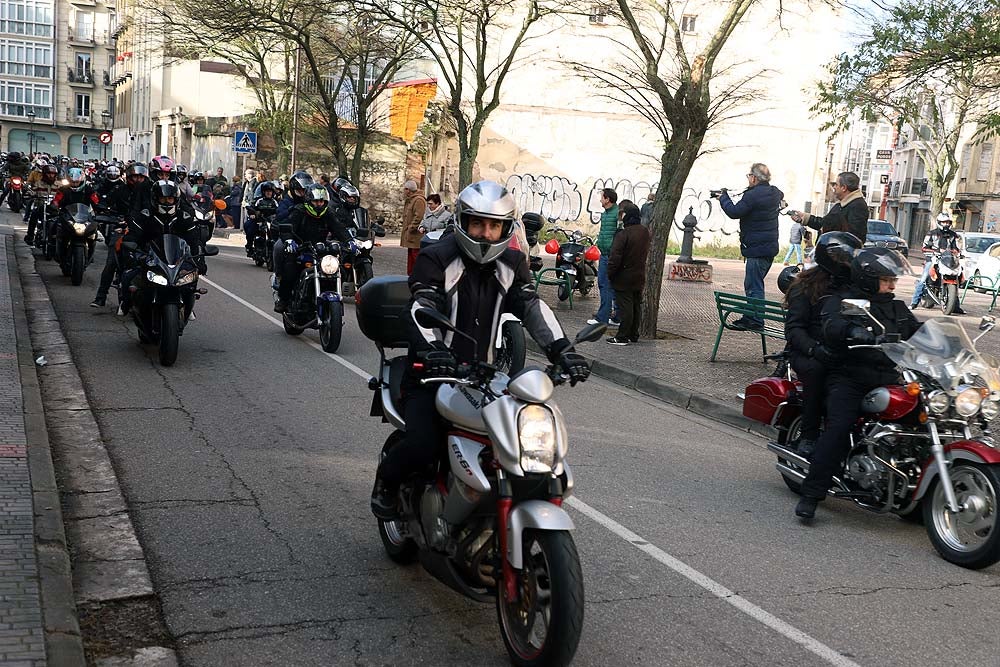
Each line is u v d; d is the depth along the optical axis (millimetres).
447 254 4078
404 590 4465
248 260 21609
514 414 3566
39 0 90812
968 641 4273
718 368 10648
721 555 5191
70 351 9617
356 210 14836
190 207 9969
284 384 8797
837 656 4051
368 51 25375
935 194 35906
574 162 37250
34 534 4512
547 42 35281
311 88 32188
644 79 13688
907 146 61156
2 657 3373
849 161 66188
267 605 4230
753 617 4398
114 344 10195
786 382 6488
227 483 5883
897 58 12289
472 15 20938
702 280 23156
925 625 4426
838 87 14406
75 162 27312
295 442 6867
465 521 3875
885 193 53188
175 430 7016
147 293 9484
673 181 12703
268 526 5199
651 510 5895
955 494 5359
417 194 17562
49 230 16719
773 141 38094
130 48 67250
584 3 20609
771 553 5281
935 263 19344
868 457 5668
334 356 10367
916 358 5441
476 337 4176
